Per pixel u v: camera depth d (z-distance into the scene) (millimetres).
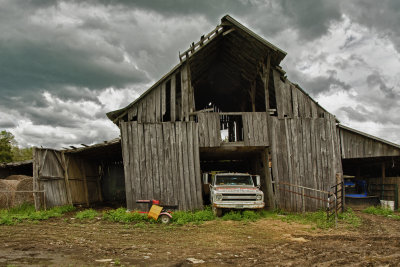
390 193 17625
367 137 16031
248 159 22641
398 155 15758
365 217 13828
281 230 10625
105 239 8961
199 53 16125
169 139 15039
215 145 15188
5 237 9023
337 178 15367
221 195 13414
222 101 23938
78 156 18797
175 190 14641
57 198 15836
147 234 9852
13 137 35062
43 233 9727
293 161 15422
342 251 7625
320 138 15781
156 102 15367
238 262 6672
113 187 23766
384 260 6801
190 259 6855
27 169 24234
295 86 16141
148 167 14719
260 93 18922
